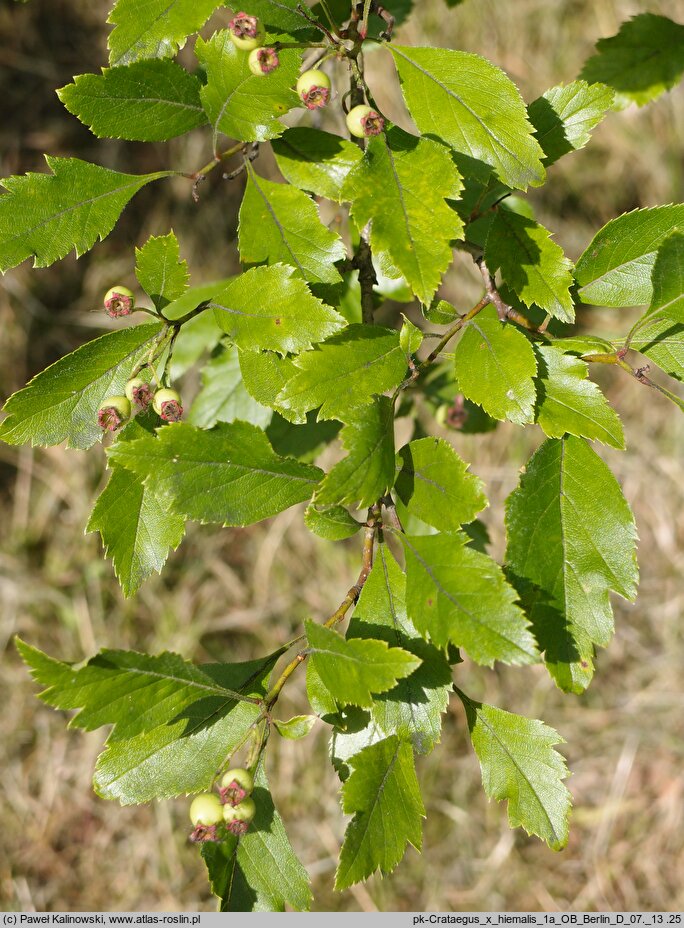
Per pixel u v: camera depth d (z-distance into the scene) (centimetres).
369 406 56
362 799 57
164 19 57
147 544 59
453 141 57
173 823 113
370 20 67
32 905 109
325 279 58
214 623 120
